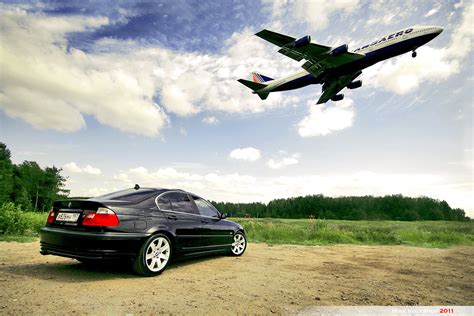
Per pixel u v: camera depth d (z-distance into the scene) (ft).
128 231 13.09
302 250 26.50
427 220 305.32
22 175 175.83
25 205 153.58
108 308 9.11
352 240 38.68
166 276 13.97
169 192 16.60
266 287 12.53
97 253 12.15
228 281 13.35
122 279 12.97
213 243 18.19
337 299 11.07
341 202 332.19
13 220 28.81
